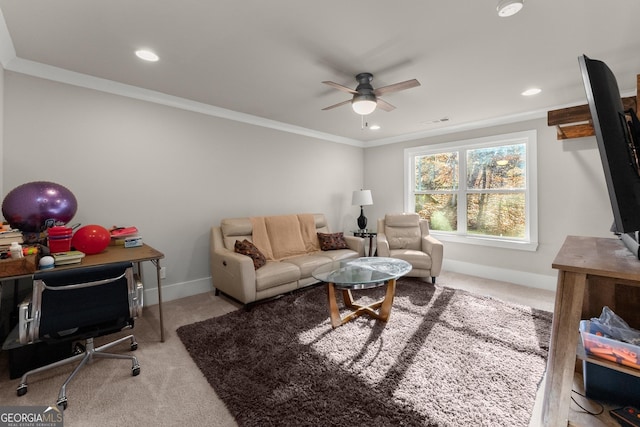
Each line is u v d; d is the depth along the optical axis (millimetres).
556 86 2787
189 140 3297
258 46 2061
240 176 3779
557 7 1629
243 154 3801
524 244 3695
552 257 3520
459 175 4359
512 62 2297
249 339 2283
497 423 1422
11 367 1796
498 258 3945
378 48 2086
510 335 2303
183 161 3258
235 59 2252
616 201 934
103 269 1669
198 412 1525
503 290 3465
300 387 1700
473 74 2520
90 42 2010
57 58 2250
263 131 4016
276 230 3809
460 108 3467
